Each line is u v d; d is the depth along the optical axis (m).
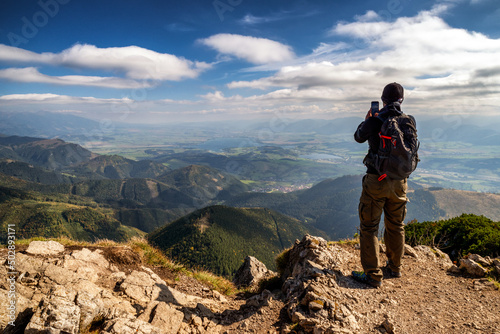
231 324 3.88
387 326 3.11
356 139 4.04
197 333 3.56
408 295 3.99
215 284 6.81
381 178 3.74
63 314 2.90
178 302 4.58
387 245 4.54
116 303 3.82
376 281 4.16
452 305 3.69
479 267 4.65
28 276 3.83
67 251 5.30
